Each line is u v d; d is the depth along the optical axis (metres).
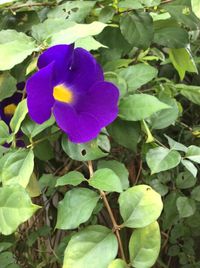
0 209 0.15
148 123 0.20
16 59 0.17
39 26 0.19
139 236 0.16
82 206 0.16
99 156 0.17
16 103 0.20
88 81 0.17
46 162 0.22
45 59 0.17
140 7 0.20
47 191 0.22
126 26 0.20
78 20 0.21
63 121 0.16
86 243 0.15
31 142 0.17
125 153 0.22
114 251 0.15
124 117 0.18
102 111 0.17
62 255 0.20
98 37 0.21
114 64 0.20
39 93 0.16
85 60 0.17
